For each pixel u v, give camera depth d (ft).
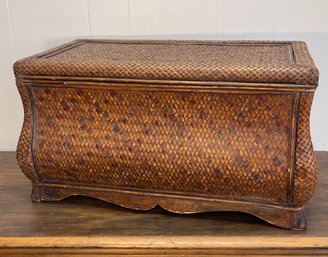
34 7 3.63
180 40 3.35
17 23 3.67
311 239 2.55
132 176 2.76
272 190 2.58
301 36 3.54
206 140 2.60
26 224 2.78
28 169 2.89
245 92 2.46
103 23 3.63
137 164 2.71
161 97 2.59
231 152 2.57
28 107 2.80
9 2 3.63
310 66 2.37
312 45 3.55
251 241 2.56
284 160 2.51
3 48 3.74
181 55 2.84
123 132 2.70
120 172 2.76
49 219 2.83
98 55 2.87
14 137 3.96
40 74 2.68
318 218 2.74
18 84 2.73
